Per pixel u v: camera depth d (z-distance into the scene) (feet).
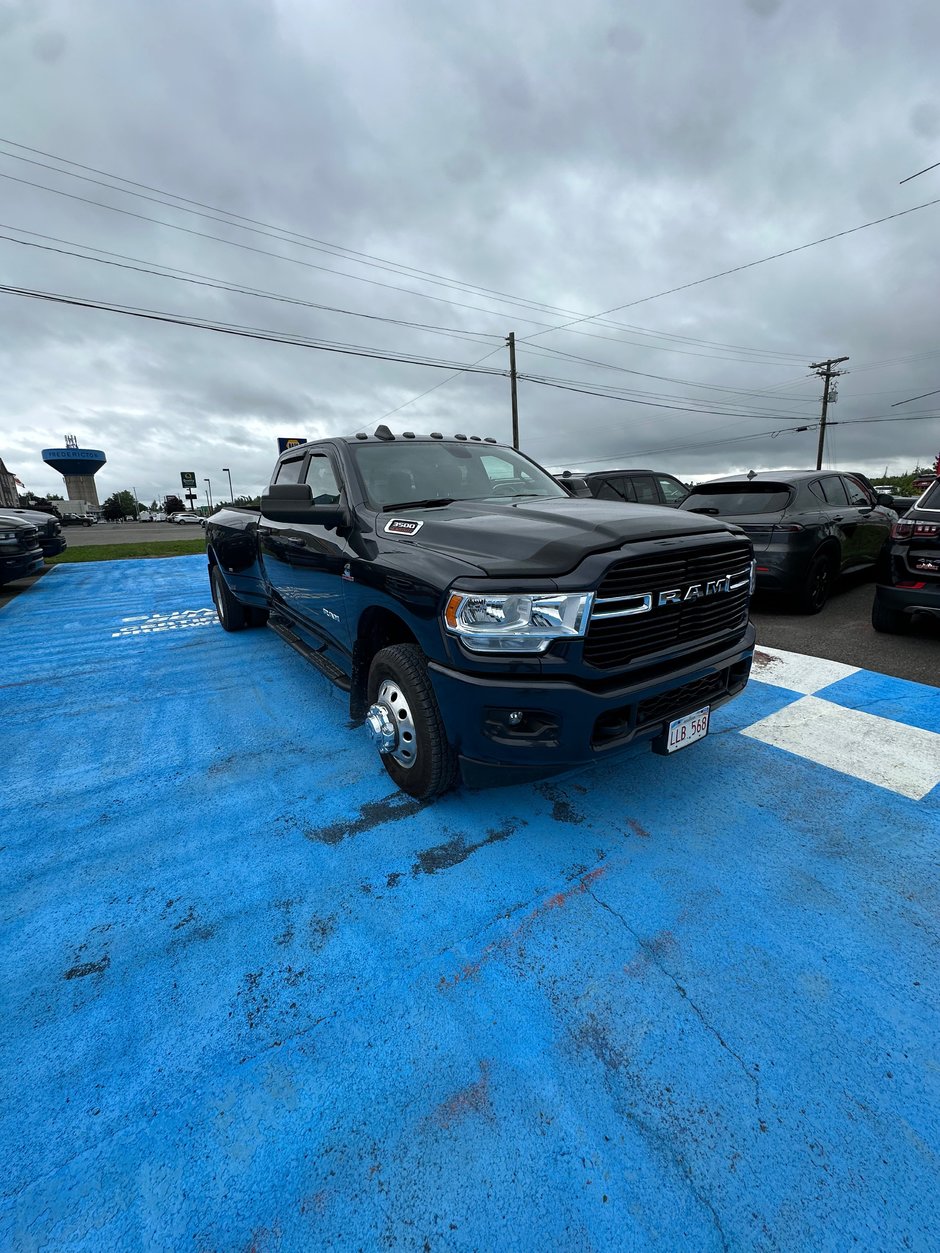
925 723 11.59
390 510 10.31
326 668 11.80
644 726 7.58
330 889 7.39
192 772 10.49
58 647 19.62
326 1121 4.74
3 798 9.78
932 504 15.87
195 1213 4.16
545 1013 5.64
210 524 20.11
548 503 10.16
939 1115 4.68
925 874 7.41
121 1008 5.80
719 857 7.78
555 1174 4.34
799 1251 3.88
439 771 8.38
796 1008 5.63
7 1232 4.08
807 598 20.24
